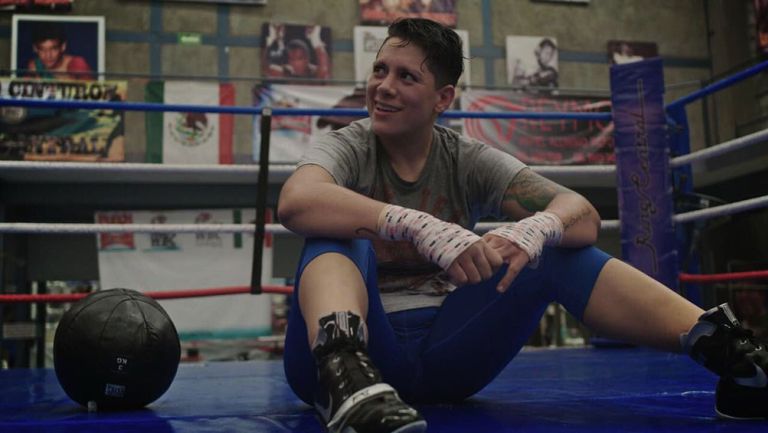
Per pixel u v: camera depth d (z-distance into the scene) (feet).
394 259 4.22
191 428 3.77
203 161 23.03
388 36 4.14
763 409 3.50
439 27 4.07
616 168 9.48
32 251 24.81
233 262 24.17
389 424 2.65
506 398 4.84
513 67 27.07
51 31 24.56
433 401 4.50
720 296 26.58
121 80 22.89
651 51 28.27
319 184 3.64
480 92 23.47
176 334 4.84
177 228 8.65
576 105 23.85
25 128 21.98
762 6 26.35
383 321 3.79
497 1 27.43
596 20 28.12
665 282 9.09
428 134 4.26
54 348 4.61
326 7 26.48
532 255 3.41
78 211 25.46
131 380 4.49
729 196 27.43
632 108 9.39
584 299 3.73
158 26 25.49
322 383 3.05
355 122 4.50
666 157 9.22
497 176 4.25
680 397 4.64
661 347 3.66
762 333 25.21
